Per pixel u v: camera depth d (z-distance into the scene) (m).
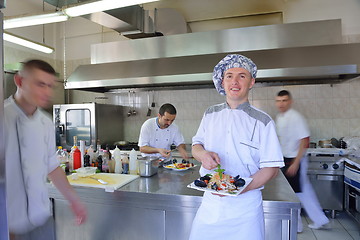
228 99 1.11
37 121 1.02
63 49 4.40
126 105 4.10
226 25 3.54
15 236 0.96
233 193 0.94
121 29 2.96
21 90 0.94
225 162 1.10
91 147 2.06
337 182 2.78
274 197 1.28
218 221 1.07
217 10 3.41
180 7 3.52
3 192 0.65
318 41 2.73
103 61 3.48
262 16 3.40
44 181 1.08
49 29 4.25
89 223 1.60
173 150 3.38
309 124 3.31
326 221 2.58
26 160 0.98
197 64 2.79
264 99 3.45
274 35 2.84
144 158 1.88
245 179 1.02
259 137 1.04
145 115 4.01
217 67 1.10
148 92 3.98
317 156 2.82
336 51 2.48
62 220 1.67
